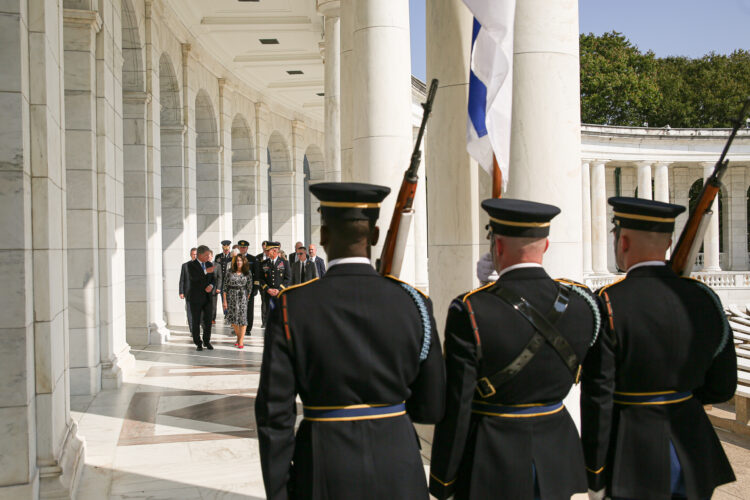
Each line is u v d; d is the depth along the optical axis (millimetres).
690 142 45750
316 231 45344
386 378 3871
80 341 12484
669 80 60625
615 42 59938
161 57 22000
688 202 52312
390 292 4000
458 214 8109
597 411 4410
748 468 8250
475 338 4109
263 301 21203
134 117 18875
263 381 3857
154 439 9773
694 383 4543
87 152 12281
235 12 24359
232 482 8008
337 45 19391
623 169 52625
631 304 4453
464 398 4086
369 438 3830
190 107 24188
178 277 23516
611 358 4426
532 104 6180
